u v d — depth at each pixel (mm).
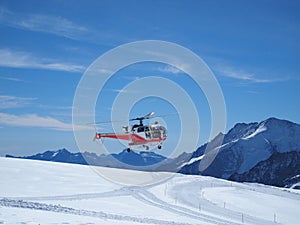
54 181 51969
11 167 60438
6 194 39000
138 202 43812
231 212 47469
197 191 59344
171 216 37312
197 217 39781
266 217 48281
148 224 27891
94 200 41000
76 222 23984
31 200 36031
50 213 26422
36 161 72562
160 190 55125
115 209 36531
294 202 62875
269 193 70312
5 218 22547
